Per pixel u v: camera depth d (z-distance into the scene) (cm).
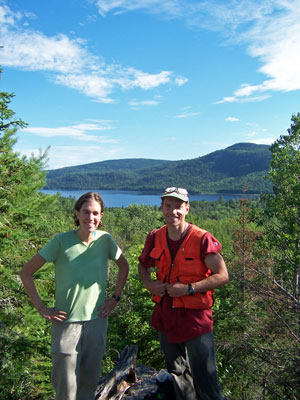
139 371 348
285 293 1055
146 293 1277
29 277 229
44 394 548
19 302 614
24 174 685
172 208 225
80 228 235
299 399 759
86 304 232
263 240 1884
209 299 225
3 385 502
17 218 652
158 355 1195
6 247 595
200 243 225
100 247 241
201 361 220
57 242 231
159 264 237
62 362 225
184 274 225
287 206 2009
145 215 7319
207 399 226
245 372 880
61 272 231
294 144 2125
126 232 6103
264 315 1048
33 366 589
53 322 226
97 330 238
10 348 539
